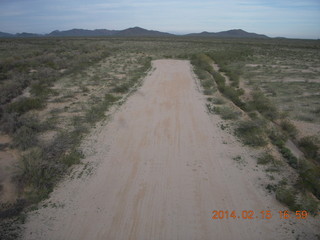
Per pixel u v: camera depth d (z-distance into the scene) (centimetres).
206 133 948
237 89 1625
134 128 995
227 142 873
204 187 631
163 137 916
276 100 1383
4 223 518
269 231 500
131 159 762
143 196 598
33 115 1106
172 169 710
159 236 488
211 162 745
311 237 484
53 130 970
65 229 504
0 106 1159
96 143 864
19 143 839
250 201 582
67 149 816
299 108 1238
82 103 1303
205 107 1260
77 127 981
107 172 695
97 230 501
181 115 1148
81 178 667
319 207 558
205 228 507
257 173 688
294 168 708
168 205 569
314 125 1023
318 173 643
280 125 1023
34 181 630
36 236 488
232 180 659
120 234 492
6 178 664
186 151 812
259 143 841
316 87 1656
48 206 566
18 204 565
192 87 1692
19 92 1527
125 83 1758
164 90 1606
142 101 1362
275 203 575
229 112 1148
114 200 585
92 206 565
